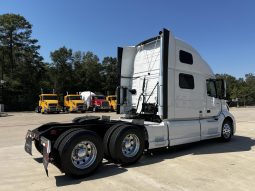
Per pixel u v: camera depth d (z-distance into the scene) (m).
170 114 8.27
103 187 5.42
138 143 7.15
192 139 8.82
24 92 55.03
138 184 5.56
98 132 7.09
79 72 73.56
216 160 7.51
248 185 5.46
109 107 39.72
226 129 10.38
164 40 8.06
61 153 5.84
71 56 73.75
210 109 9.75
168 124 8.13
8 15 56.50
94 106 39.62
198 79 9.30
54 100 36.59
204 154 8.27
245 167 6.78
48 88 60.72
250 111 37.16
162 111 7.98
